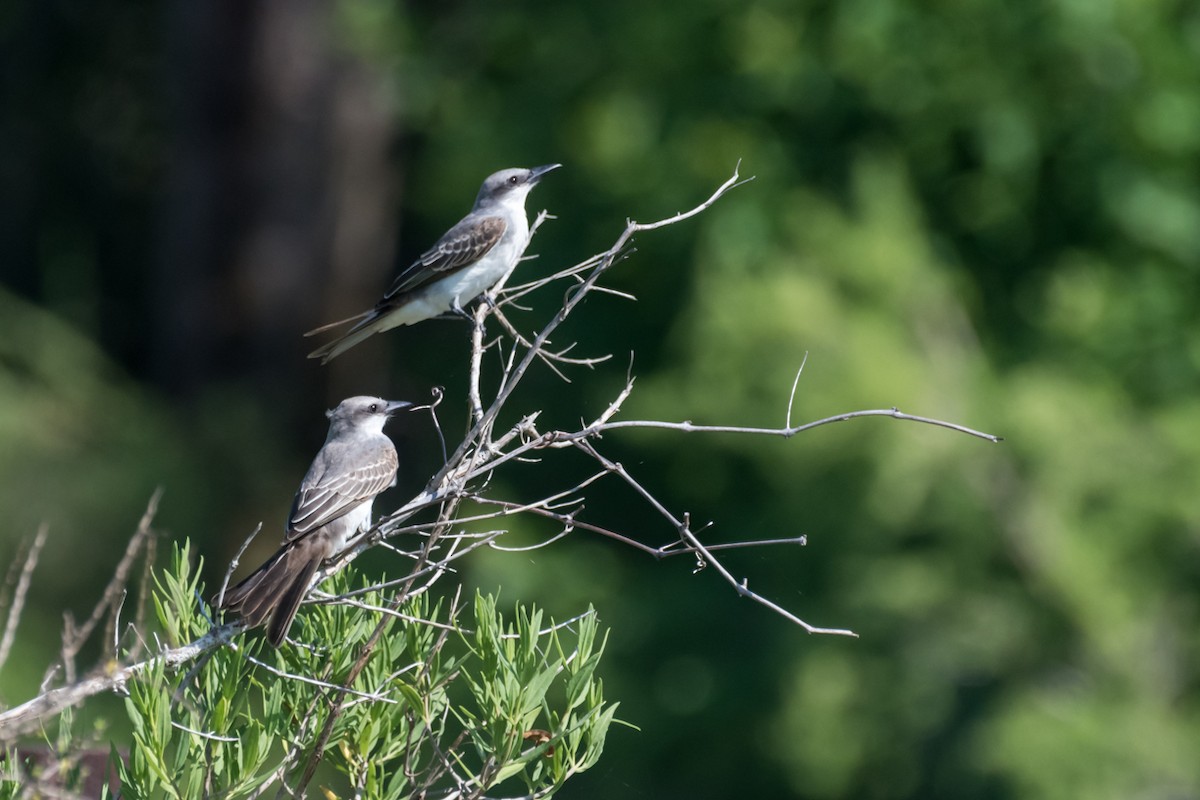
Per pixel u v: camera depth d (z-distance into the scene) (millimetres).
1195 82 15867
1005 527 13516
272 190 24719
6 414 18547
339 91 24906
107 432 20031
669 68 17156
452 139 19484
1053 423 13516
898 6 15938
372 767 4984
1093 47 15656
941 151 16531
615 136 17078
